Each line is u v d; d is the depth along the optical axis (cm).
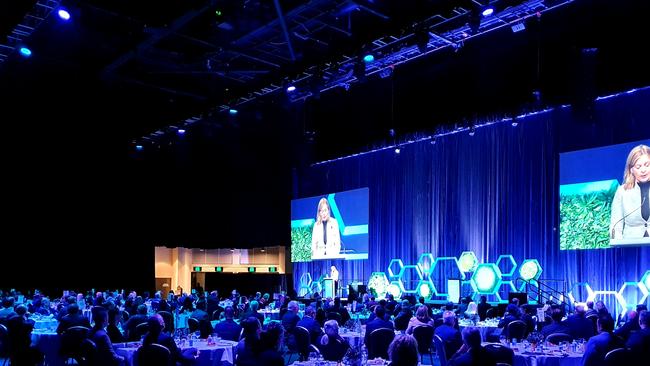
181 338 953
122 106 2084
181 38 1554
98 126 2220
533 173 1936
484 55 1783
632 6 1475
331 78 1694
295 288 2573
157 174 2438
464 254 2066
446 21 1304
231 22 1413
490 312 1537
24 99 2038
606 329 740
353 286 2212
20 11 1296
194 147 2450
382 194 2367
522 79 1823
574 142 1838
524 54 1767
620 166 1677
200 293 2070
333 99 2267
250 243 2605
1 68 1747
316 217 2494
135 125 2144
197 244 2519
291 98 1825
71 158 2239
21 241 2156
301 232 2556
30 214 2169
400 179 2316
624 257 1697
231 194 2580
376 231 2361
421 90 2078
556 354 844
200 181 2522
